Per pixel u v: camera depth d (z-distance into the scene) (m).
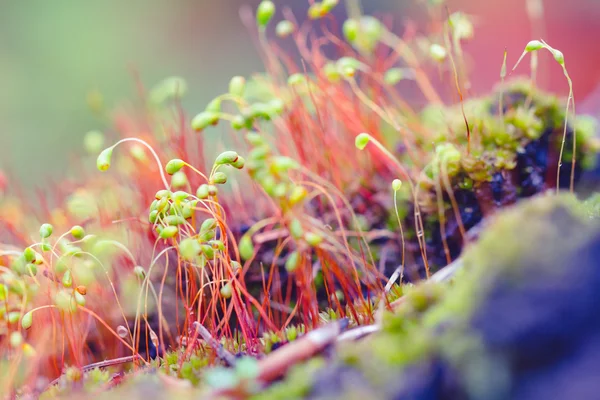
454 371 0.12
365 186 0.16
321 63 0.18
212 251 0.14
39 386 0.15
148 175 0.17
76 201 0.16
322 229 0.15
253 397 0.12
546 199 0.12
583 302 0.12
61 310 0.14
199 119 0.14
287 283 0.16
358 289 0.14
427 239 0.15
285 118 0.16
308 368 0.12
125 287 0.16
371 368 0.12
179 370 0.13
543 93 0.16
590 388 0.11
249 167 0.13
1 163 0.31
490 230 0.12
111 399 0.12
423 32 0.25
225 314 0.14
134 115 0.20
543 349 0.12
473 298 0.12
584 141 0.16
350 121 0.17
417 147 0.17
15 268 0.14
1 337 0.15
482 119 0.16
